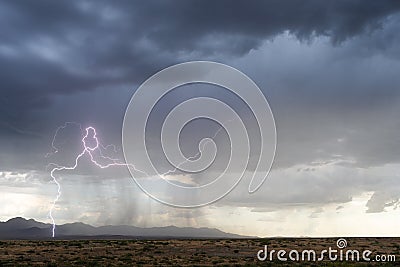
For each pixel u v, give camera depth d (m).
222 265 67.12
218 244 94.31
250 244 94.69
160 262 70.31
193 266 66.00
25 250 83.19
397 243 97.75
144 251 83.88
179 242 98.00
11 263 67.00
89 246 90.38
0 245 91.25
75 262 68.62
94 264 66.50
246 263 70.25
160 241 101.44
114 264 67.25
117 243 97.00
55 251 82.19
